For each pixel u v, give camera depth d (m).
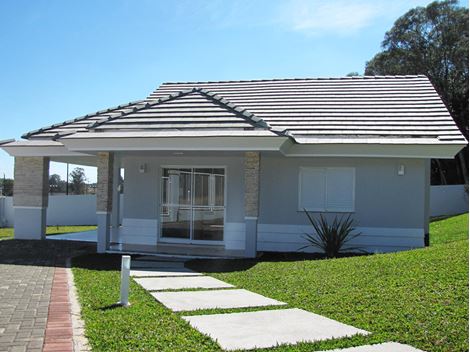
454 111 40.59
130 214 16.89
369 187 15.30
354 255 14.52
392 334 6.04
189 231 16.67
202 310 7.44
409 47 42.59
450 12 40.81
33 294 8.54
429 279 8.35
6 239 17.80
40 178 17.73
